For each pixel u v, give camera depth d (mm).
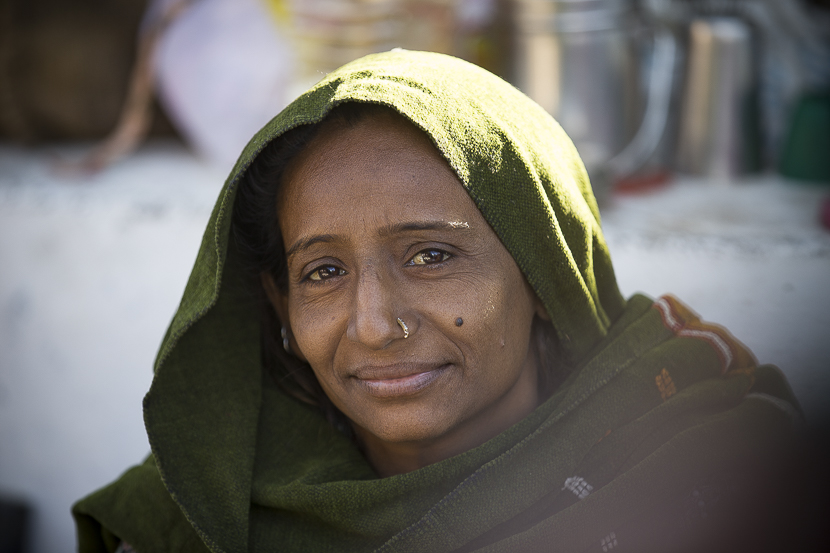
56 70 2863
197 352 1273
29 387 2643
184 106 2699
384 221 1061
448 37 2641
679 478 1106
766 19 2564
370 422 1132
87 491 2639
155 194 2572
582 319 1217
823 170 2447
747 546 1071
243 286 1279
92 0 2879
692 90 2490
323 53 2574
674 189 2459
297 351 1314
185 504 1228
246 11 2607
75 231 2527
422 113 1046
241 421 1294
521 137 1144
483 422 1209
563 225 1170
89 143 3072
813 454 902
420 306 1083
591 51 2350
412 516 1163
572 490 1150
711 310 2010
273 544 1245
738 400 1249
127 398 2557
